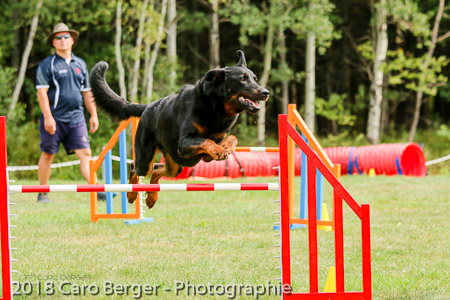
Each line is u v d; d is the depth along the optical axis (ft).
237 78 17.58
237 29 102.53
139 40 75.10
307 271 20.08
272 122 102.17
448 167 77.82
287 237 15.17
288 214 15.17
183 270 19.97
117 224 29.32
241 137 83.35
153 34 73.67
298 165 61.36
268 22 79.25
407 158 65.00
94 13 74.08
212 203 37.96
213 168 60.08
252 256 22.18
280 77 84.38
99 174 61.36
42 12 73.82
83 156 34.68
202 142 17.16
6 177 14.30
